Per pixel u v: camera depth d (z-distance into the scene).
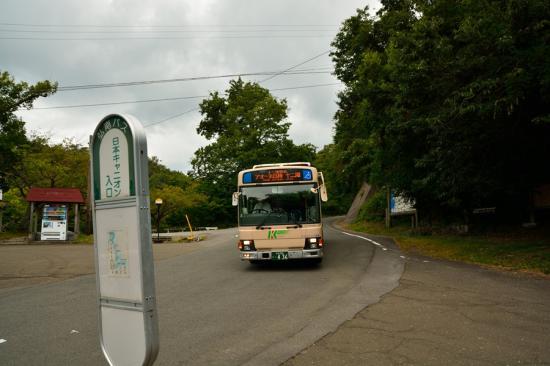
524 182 15.30
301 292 9.02
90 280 12.04
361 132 30.98
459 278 9.83
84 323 7.15
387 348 5.33
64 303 8.90
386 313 6.98
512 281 9.30
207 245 23.12
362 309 7.29
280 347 5.49
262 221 12.12
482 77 11.43
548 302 7.45
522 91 10.27
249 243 12.06
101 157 3.92
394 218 29.64
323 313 7.14
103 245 3.94
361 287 9.22
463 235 18.44
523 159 14.14
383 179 20.83
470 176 14.75
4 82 30.69
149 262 3.57
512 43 10.89
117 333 3.81
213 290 9.67
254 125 52.97
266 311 7.46
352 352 5.22
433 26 13.38
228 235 31.70
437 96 13.97
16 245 25.92
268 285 10.02
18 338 6.36
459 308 7.16
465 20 12.40
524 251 12.37
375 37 26.70
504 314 6.73
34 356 5.52
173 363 5.05
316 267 12.53
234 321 6.86
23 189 38.62
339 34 30.00
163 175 68.81
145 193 3.60
